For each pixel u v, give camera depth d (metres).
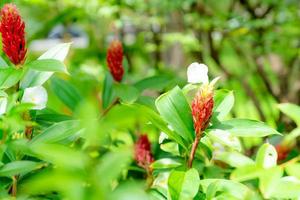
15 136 1.09
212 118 1.11
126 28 3.21
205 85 1.06
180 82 1.56
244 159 1.26
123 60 1.56
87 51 2.75
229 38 2.84
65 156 0.80
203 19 2.64
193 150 1.07
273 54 3.00
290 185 1.06
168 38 2.69
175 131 1.07
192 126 1.08
